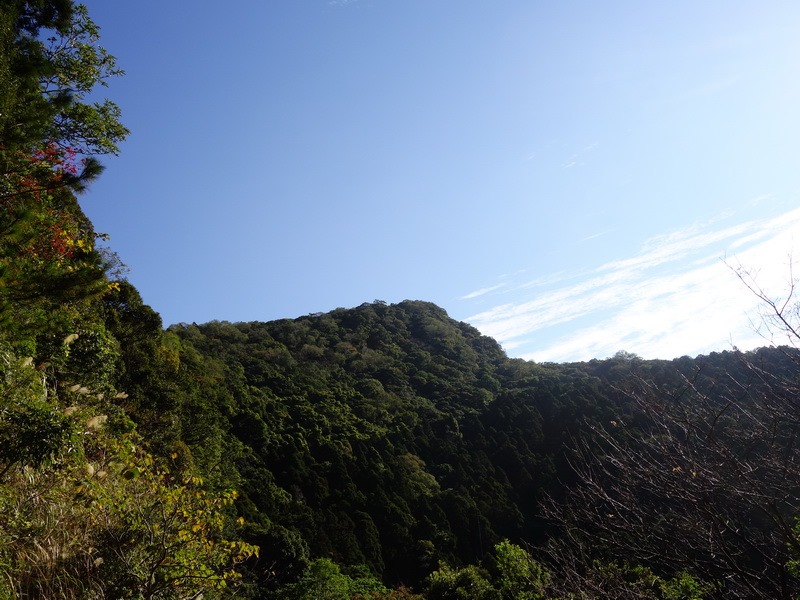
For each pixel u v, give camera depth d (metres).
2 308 4.91
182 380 24.52
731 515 3.12
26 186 6.09
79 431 5.38
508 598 10.88
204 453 21.67
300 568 21.41
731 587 3.08
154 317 22.22
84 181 6.73
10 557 4.05
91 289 5.42
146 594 4.38
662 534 3.23
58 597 3.95
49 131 6.41
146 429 15.24
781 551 2.90
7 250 5.06
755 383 3.24
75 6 9.40
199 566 5.00
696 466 3.06
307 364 56.84
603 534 3.66
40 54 6.58
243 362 51.81
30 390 5.55
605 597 3.69
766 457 3.02
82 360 9.59
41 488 4.88
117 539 4.76
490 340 69.56
